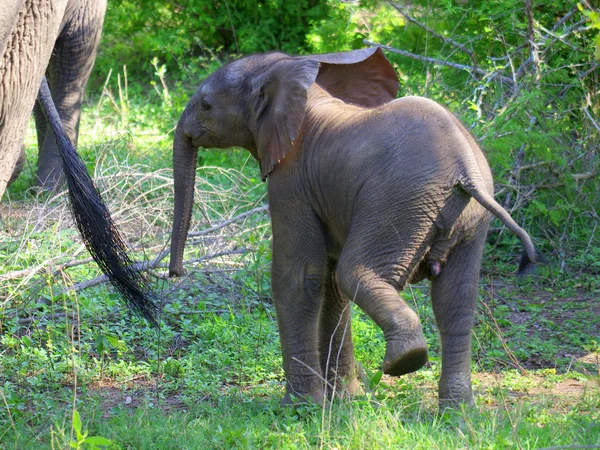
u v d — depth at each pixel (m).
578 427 8.03
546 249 14.57
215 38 26.64
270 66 9.04
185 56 26.73
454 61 17.02
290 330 8.91
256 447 7.79
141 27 27.02
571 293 13.36
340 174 8.28
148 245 13.48
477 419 8.06
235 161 18.31
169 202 14.98
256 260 11.96
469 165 7.89
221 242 13.41
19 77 7.51
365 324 11.43
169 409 9.39
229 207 15.72
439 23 17.64
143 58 27.19
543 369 10.55
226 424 8.41
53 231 12.89
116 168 16.08
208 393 9.76
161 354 10.90
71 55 17.11
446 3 16.83
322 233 8.77
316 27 22.23
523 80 14.28
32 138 21.64
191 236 12.99
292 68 8.63
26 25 7.41
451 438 7.59
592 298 13.20
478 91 15.32
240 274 12.17
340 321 9.45
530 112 14.02
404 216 7.86
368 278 7.91
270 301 12.72
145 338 11.28
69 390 9.75
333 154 8.39
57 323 11.34
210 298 12.44
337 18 20.52
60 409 8.86
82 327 11.20
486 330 11.09
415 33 17.92
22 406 8.97
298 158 8.70
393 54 18.09
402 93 16.36
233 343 11.05
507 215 7.71
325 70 9.33
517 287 13.62
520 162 14.23
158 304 11.89
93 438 6.75
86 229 9.30
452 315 8.23
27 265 12.08
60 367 10.30
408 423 8.19
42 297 11.73
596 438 7.77
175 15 27.03
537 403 9.03
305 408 8.61
